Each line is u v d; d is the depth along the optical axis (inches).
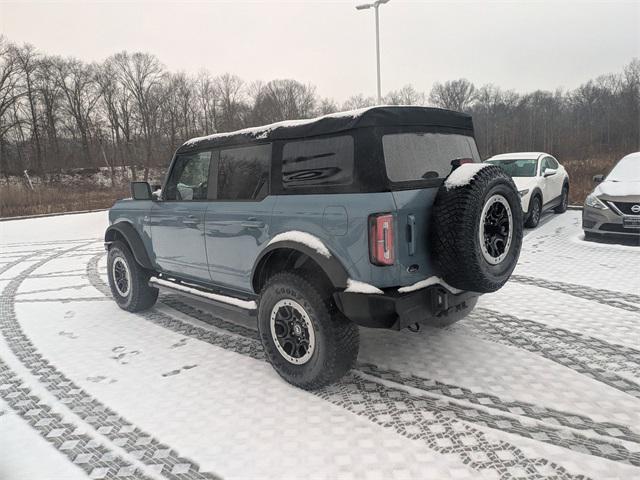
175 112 2492.6
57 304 242.7
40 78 2341.3
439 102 3014.3
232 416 122.3
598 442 103.5
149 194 190.5
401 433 110.8
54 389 142.6
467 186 115.4
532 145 2214.6
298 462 101.7
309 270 130.6
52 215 826.8
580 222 404.2
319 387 131.2
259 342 175.2
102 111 2493.8
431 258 123.8
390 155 120.3
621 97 2174.0
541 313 187.6
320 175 128.0
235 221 151.5
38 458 107.6
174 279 194.2
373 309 115.3
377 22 746.2
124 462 104.9
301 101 2775.6
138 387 141.6
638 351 149.6
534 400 122.3
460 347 157.9
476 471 95.9
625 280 228.1
